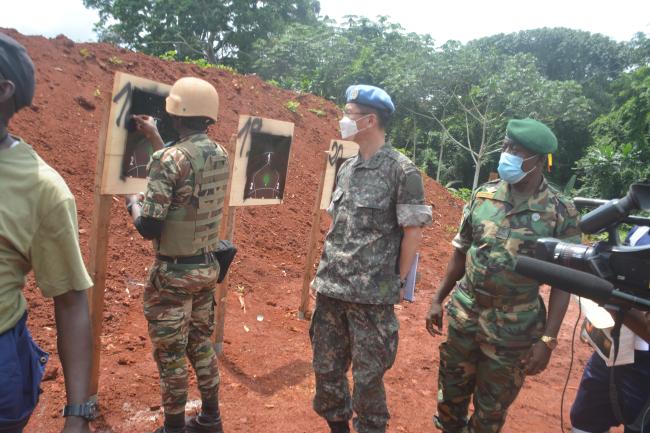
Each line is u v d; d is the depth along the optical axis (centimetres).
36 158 153
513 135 246
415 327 531
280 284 573
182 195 263
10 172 145
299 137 988
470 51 2423
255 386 371
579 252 159
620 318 146
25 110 603
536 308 257
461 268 291
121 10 2853
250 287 540
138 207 307
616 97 2770
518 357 254
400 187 268
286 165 448
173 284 270
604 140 2409
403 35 2733
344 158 500
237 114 898
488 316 257
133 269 478
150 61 889
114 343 383
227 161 289
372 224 272
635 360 239
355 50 2548
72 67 737
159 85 319
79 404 160
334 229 285
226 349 413
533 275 147
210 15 2842
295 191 825
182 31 2908
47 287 159
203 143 274
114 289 441
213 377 300
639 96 2286
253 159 405
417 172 270
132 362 364
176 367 276
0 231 143
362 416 278
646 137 2262
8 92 144
